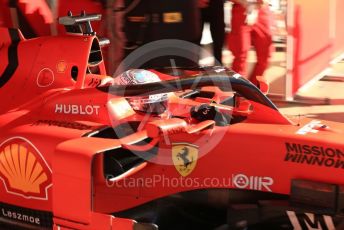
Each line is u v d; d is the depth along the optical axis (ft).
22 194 10.47
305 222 9.66
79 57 11.21
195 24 15.84
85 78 11.77
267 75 20.17
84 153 9.30
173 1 15.53
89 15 12.30
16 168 10.44
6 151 10.49
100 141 9.65
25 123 10.71
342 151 9.60
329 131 10.32
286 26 19.36
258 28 17.95
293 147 9.85
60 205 9.67
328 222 9.47
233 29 17.90
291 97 19.76
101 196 10.16
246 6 17.49
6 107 11.32
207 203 10.41
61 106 10.84
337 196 9.41
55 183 9.63
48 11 16.40
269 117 10.81
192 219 10.70
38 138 10.20
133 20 16.02
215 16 17.26
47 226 10.43
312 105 19.29
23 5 15.71
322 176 9.64
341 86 21.44
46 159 10.05
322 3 21.01
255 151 10.03
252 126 10.50
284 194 9.89
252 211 9.93
